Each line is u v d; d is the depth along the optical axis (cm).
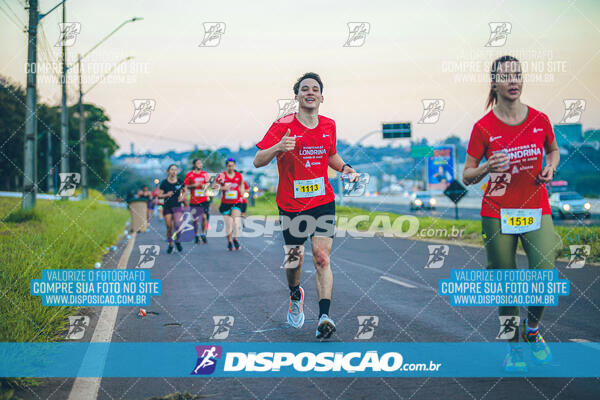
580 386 395
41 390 408
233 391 404
